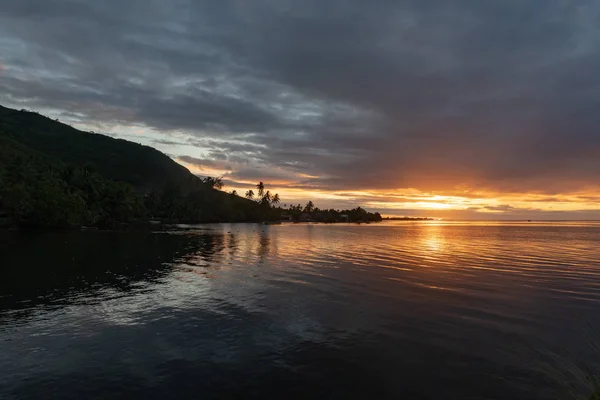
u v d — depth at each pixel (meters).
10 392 10.30
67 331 15.22
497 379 11.20
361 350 13.38
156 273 29.00
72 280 25.69
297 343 14.04
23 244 48.56
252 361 12.41
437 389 10.62
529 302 20.08
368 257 40.97
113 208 106.06
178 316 17.36
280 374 11.49
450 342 14.17
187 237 70.06
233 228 125.38
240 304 19.56
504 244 62.22
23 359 12.48
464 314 17.81
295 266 33.44
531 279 26.92
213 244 56.53
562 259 39.19
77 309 18.45
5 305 19.12
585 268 32.41
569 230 148.88
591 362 12.34
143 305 19.28
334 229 140.50
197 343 13.98
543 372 11.63
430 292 22.45
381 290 23.05
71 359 12.48
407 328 15.77
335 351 13.27
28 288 23.05
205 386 10.71
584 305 19.47
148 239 62.50
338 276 28.09
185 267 32.28
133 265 32.91
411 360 12.55
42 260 34.66
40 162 149.00
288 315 17.61
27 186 81.56
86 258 36.66
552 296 21.45
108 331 15.25
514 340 14.37
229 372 11.60
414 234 102.62
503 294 21.98
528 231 135.62
